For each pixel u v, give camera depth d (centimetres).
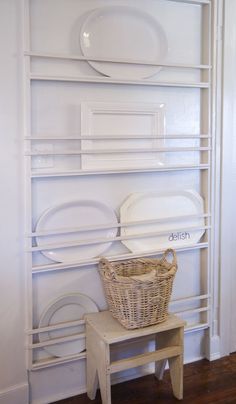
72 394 214
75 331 212
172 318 208
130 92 216
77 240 208
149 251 223
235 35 235
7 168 187
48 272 204
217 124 235
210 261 242
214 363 245
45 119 198
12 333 195
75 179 207
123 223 216
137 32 213
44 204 201
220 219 242
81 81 201
